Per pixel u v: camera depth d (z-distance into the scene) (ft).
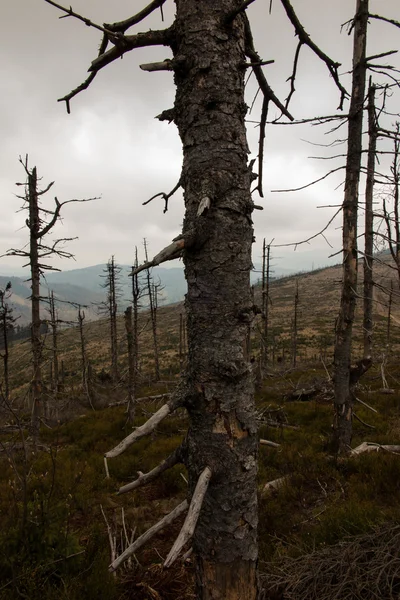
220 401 6.00
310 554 11.65
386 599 9.43
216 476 5.88
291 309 244.63
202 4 6.09
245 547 6.06
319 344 133.69
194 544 6.37
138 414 43.75
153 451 27.66
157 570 12.91
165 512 18.88
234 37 6.23
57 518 12.35
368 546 11.57
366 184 28.99
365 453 22.08
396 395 39.91
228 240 6.06
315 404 38.19
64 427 41.11
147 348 172.14
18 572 10.64
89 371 66.59
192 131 6.20
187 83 6.24
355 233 23.40
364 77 21.86
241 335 6.18
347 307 23.65
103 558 12.69
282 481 19.90
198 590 6.35
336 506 16.53
